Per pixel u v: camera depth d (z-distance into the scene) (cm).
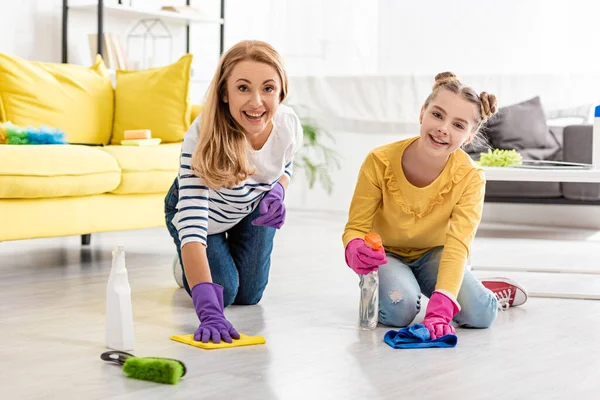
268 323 233
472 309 228
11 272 312
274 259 353
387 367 189
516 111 482
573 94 513
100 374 181
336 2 564
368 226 236
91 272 313
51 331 220
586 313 253
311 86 564
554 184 449
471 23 537
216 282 248
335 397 167
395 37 553
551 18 522
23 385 173
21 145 313
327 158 562
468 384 177
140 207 352
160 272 316
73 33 482
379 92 548
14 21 452
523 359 199
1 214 298
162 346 204
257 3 586
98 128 397
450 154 232
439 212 233
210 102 211
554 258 370
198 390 170
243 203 237
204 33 575
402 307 228
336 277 310
